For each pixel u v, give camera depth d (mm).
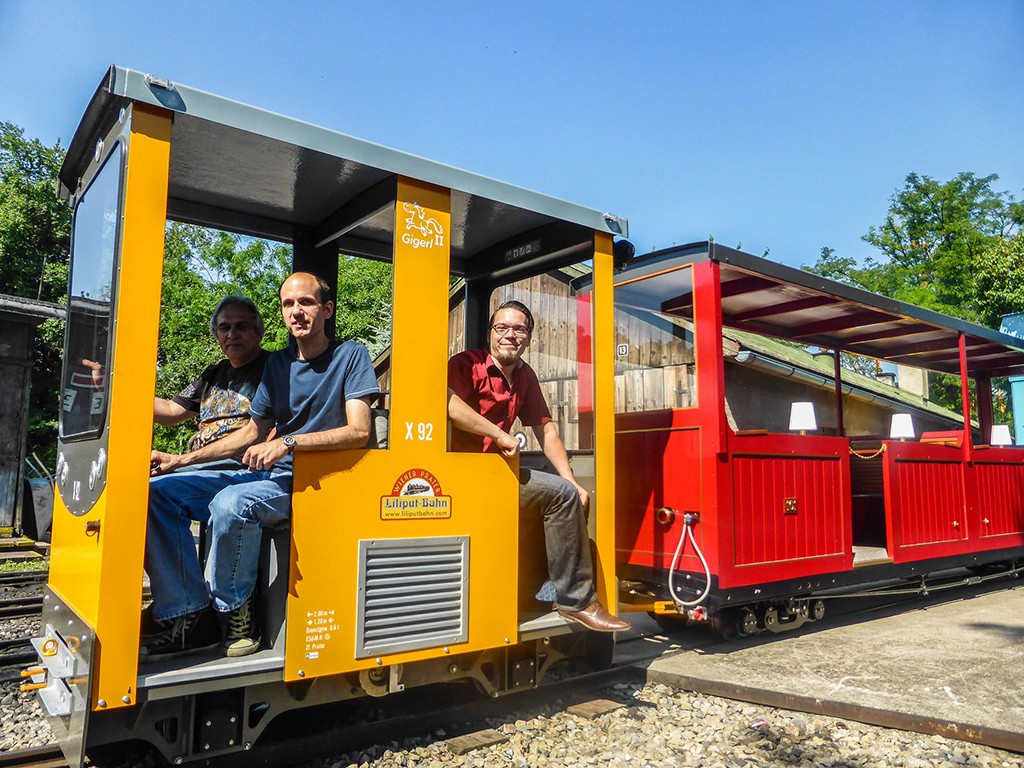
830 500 5762
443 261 3504
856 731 3488
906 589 6594
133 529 2586
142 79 2662
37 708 3736
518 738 3363
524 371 4219
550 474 3885
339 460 3051
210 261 12555
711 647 5086
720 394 4969
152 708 2689
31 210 23812
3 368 10445
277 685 2963
